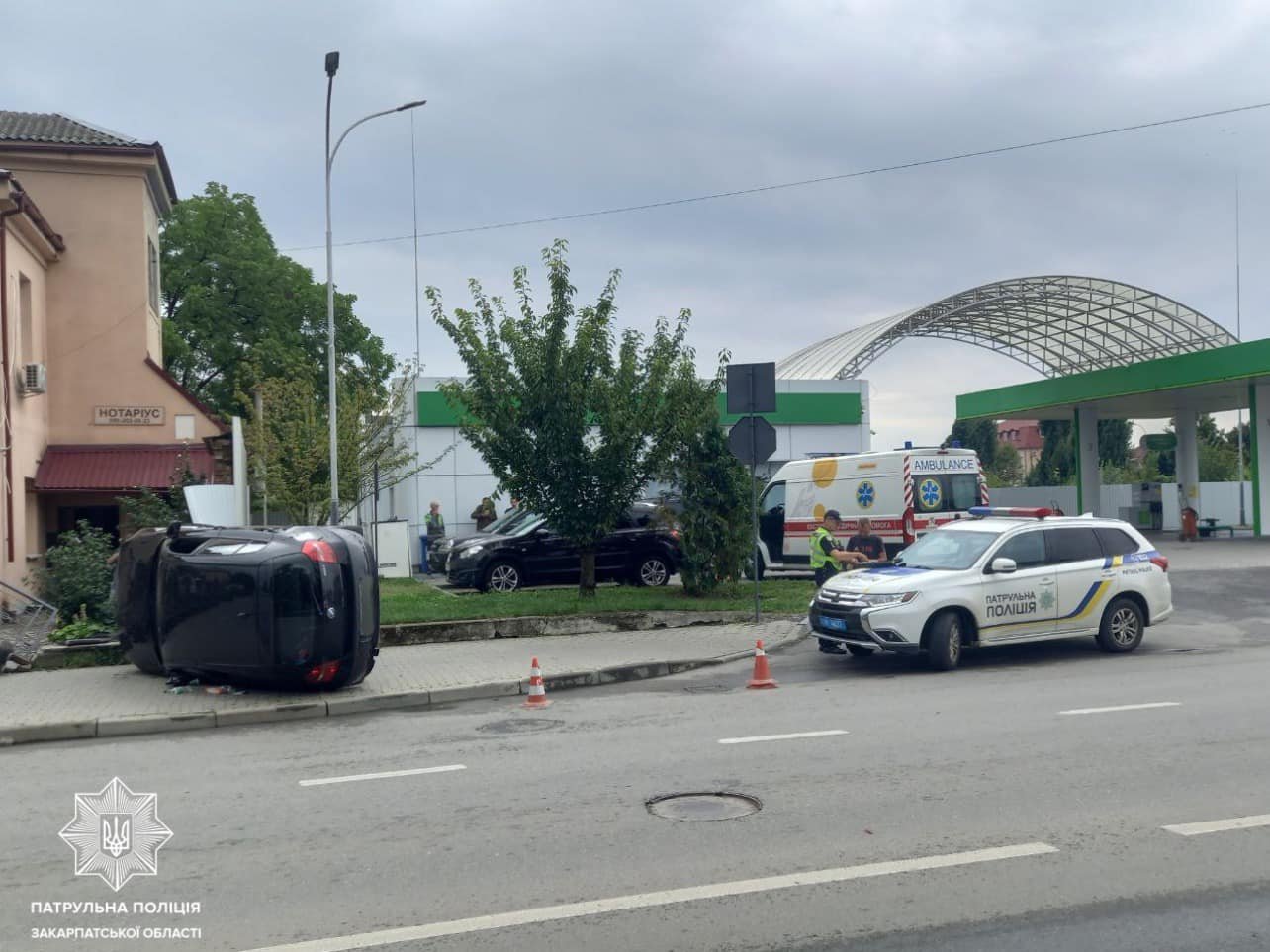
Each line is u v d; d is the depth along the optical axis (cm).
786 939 479
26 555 2019
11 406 1898
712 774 768
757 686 1155
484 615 1543
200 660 1115
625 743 884
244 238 3303
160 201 2495
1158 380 3241
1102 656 1330
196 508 1672
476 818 675
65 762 891
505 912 515
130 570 1214
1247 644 1423
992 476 7281
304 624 1092
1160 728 892
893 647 1220
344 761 857
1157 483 3853
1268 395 3092
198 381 3281
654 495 2342
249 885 563
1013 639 1280
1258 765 764
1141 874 553
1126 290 3531
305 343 3359
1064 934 481
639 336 1705
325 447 2298
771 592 1861
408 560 2459
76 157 2230
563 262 1653
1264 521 3119
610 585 2122
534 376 1652
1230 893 528
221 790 771
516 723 1002
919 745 843
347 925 505
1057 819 646
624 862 582
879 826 636
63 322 2228
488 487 3084
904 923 495
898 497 1922
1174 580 2009
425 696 1141
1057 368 4416
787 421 3353
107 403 2244
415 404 3041
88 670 1295
